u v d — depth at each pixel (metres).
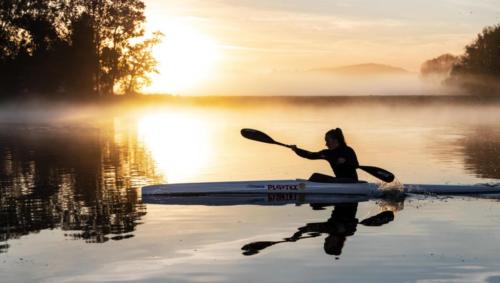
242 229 8.53
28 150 22.48
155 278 6.33
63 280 6.31
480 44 77.38
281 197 11.49
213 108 79.94
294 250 7.32
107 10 66.62
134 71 69.19
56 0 65.19
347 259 6.92
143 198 11.46
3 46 62.72
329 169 15.99
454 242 7.64
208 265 6.76
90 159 19.00
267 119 47.12
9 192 12.26
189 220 9.23
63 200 11.22
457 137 27.23
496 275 6.30
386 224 8.77
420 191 11.78
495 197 11.27
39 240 8.00
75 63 63.97
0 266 6.82
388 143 23.97
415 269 6.52
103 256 7.15
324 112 63.56
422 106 82.00
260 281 6.19
